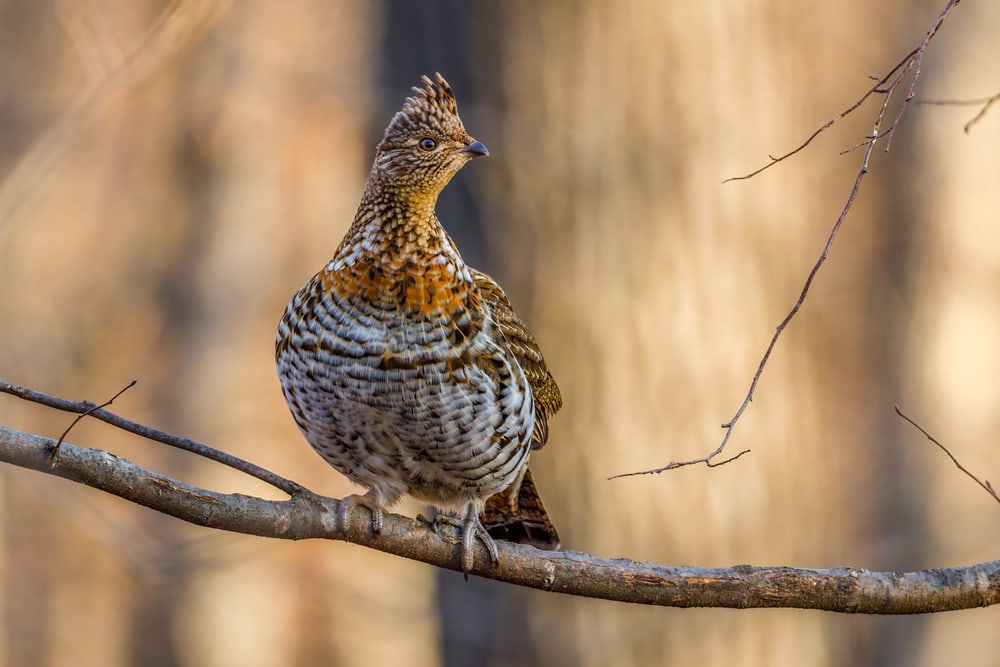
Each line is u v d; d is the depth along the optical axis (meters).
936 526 20.23
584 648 10.35
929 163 23.98
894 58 24.41
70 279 23.56
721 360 10.45
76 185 23.70
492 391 7.50
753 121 10.70
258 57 21.16
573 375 10.24
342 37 24.59
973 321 23.64
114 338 23.44
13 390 5.77
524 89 10.36
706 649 10.57
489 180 10.33
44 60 22.30
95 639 21.88
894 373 22.91
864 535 19.52
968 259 23.89
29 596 21.67
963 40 24.20
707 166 10.45
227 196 24.12
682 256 10.37
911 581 6.73
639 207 10.34
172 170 23.95
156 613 21.95
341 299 7.34
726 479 10.48
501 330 7.79
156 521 17.41
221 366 23.52
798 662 11.25
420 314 7.32
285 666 22.22
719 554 10.44
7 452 5.81
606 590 6.86
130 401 23.00
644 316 10.29
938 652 18.55
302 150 24.61
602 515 10.20
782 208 10.96
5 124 21.44
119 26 19.95
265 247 24.73
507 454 7.75
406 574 21.61
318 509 6.55
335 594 20.72
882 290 23.52
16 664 21.53
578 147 10.29
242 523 6.26
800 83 11.63
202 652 21.84
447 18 10.77
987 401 23.08
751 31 10.71
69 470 5.89
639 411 10.27
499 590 10.62
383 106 11.31
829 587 6.71
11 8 22.20
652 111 10.37
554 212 10.29
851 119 24.05
